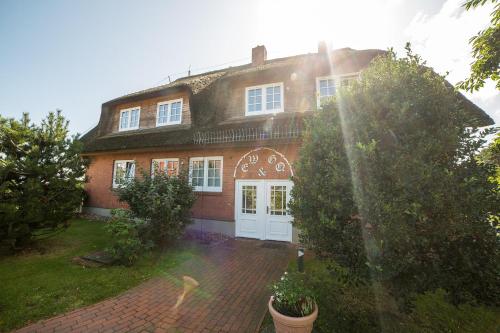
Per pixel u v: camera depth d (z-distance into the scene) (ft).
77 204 25.03
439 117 9.87
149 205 23.68
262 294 15.15
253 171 30.01
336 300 13.66
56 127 24.35
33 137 22.77
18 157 22.31
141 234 23.03
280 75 32.89
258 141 27.20
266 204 29.04
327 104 12.87
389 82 10.87
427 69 11.25
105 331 11.09
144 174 26.68
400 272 9.44
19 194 20.58
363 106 11.00
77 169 24.58
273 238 28.43
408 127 9.96
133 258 20.58
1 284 15.49
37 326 11.28
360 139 10.34
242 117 34.63
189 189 27.22
